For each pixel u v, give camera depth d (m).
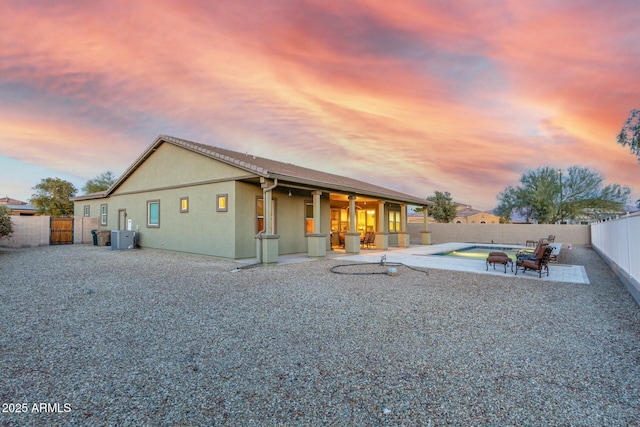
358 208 21.16
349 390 2.76
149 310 5.16
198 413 2.41
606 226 12.17
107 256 12.44
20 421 2.29
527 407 2.51
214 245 12.12
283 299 5.92
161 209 14.62
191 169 13.18
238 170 11.37
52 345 3.70
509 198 28.86
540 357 3.46
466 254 16.05
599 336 4.10
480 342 3.88
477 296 6.22
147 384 2.84
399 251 16.22
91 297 5.96
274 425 2.27
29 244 17.27
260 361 3.33
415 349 3.66
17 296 5.99
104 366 3.19
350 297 6.10
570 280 7.93
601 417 2.38
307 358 3.41
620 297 6.21
